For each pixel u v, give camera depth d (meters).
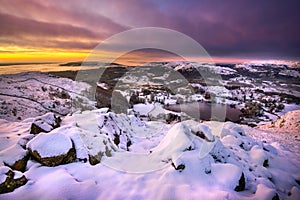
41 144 3.52
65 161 3.52
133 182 3.21
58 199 2.71
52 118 5.05
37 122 4.53
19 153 3.49
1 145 3.99
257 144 6.00
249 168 4.48
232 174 3.55
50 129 4.55
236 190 3.39
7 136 4.51
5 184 2.77
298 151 7.15
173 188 3.05
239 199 2.99
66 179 3.05
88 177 3.28
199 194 2.97
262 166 4.59
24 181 2.96
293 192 3.85
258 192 3.31
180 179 3.30
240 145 5.58
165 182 3.20
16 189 2.83
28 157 3.56
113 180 3.24
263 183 3.86
